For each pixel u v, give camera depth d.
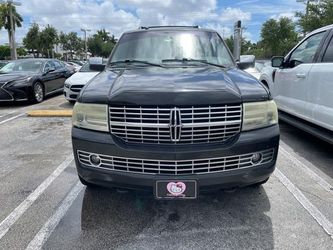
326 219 3.05
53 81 11.02
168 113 2.60
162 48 4.14
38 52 64.94
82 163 2.89
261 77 7.08
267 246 2.67
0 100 9.15
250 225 2.97
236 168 2.76
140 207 3.29
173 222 3.04
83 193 3.60
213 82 2.88
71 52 76.31
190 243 2.72
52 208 3.30
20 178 4.04
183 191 2.67
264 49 44.09
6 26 52.38
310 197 3.48
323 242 2.71
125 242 2.74
